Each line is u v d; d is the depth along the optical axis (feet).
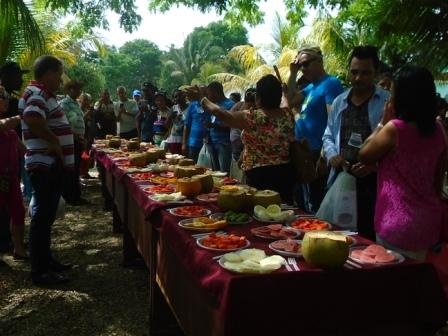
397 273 6.29
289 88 14.92
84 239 18.99
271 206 9.22
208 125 23.07
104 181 24.06
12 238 16.15
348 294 6.15
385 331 6.35
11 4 21.72
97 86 87.10
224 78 67.56
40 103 13.20
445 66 25.40
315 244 6.20
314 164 12.62
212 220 8.57
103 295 13.21
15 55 25.88
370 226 10.47
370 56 10.53
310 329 6.09
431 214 8.04
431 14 25.34
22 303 12.66
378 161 8.52
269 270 6.04
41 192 13.61
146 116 34.83
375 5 27.73
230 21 34.04
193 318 7.47
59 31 38.81
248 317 5.86
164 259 9.63
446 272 8.10
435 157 8.16
